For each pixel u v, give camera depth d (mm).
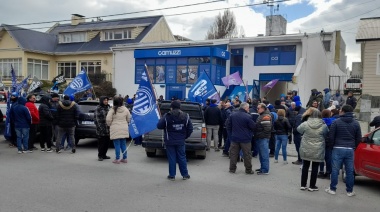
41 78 35156
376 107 17000
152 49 25078
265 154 8555
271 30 29828
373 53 18844
